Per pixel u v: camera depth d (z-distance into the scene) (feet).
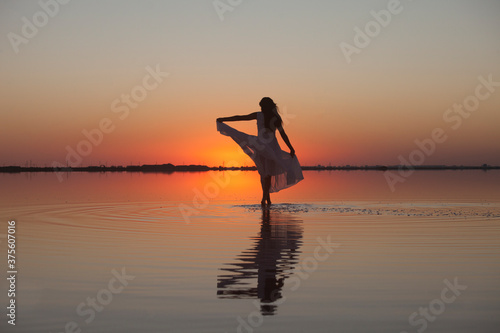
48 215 26.08
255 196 39.42
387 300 11.20
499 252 16.26
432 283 12.51
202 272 13.61
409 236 19.43
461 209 29.32
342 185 56.13
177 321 9.92
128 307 10.74
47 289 12.03
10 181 65.62
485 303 10.98
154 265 14.42
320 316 10.18
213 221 23.95
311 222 23.57
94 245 17.48
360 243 17.93
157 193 42.34
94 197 37.83
